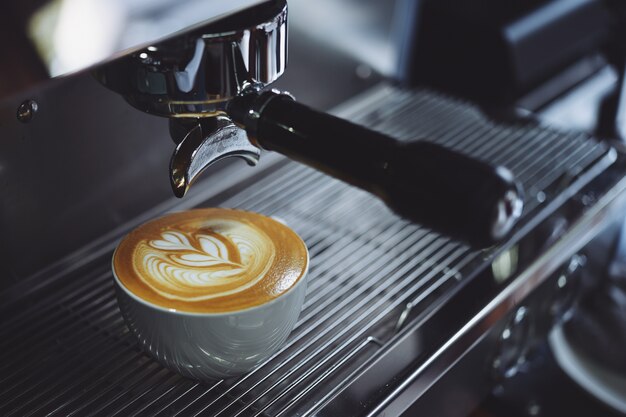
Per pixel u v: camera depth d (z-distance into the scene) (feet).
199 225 1.93
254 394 1.79
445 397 2.10
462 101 3.31
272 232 1.91
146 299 1.63
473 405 2.34
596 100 4.15
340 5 2.96
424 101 3.28
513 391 2.79
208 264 1.78
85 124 2.16
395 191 1.64
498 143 2.96
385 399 1.82
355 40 3.12
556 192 2.68
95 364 1.88
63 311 2.07
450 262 2.31
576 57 3.92
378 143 1.65
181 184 1.71
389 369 1.90
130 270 1.73
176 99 1.62
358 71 3.23
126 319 1.73
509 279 2.26
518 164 2.82
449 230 1.62
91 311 2.07
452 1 3.52
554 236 2.45
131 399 1.77
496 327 2.22
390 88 3.39
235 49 1.59
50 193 2.14
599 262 2.87
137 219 2.44
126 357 1.90
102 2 1.29
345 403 1.80
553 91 3.70
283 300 1.68
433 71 3.73
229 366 1.74
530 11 3.54
